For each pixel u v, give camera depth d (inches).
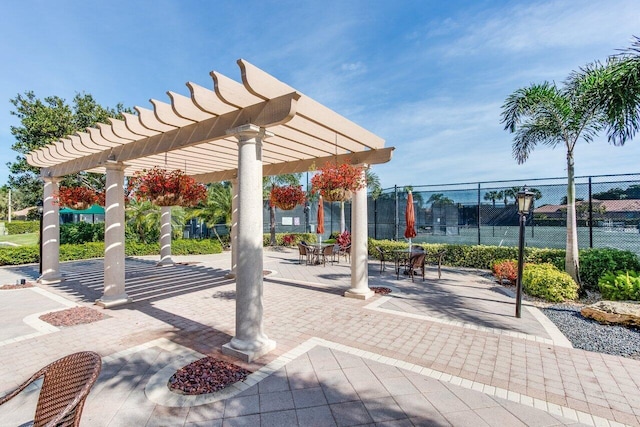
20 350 146.0
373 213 533.0
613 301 194.5
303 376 119.8
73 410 62.2
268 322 181.9
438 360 133.3
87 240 536.1
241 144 140.9
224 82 125.9
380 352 141.3
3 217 1561.3
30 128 564.7
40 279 296.4
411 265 312.8
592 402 103.3
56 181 302.8
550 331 166.4
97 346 150.0
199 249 564.7
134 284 295.6
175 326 177.6
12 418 94.4
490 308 209.9
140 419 94.0
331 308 210.4
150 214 533.3
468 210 427.5
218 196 629.0
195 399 104.1
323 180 197.3
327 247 409.4
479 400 104.0
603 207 313.1
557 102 236.5
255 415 96.2
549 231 376.5
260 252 142.6
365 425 91.6
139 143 201.0
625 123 199.2
